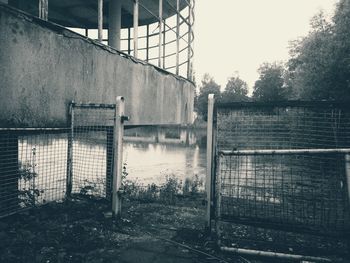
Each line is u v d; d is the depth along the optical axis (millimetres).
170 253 4227
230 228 5387
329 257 4215
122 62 7012
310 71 20328
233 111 4750
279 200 5000
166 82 9211
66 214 5516
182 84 10438
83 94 5887
